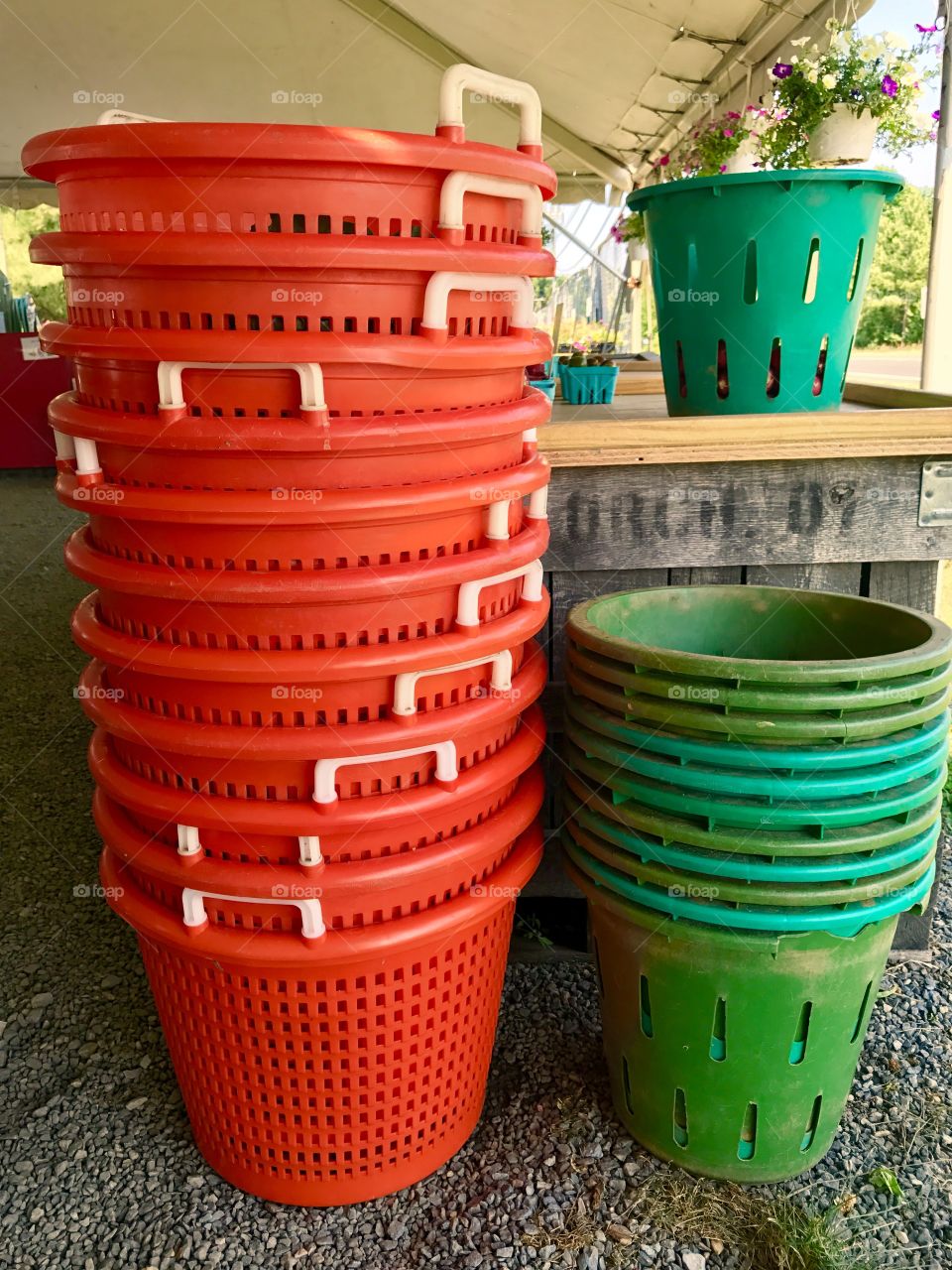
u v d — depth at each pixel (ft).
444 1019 4.88
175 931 4.44
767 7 14.02
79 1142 5.57
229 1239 4.90
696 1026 4.82
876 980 4.95
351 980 4.46
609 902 4.88
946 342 12.42
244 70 24.98
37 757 11.22
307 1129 4.87
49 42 22.95
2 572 19.24
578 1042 6.30
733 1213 4.95
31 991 7.05
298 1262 4.75
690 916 4.54
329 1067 4.70
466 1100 5.30
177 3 21.59
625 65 19.33
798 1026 4.76
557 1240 4.82
